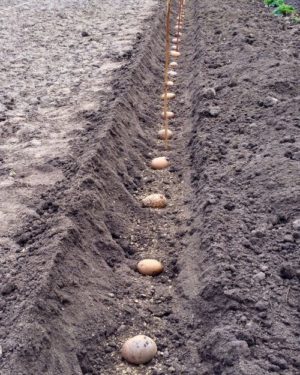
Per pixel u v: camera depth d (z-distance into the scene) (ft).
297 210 4.38
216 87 7.24
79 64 8.87
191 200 5.12
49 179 5.16
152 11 13.02
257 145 5.57
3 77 8.32
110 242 4.42
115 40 10.27
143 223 4.90
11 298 3.45
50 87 7.79
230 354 3.11
